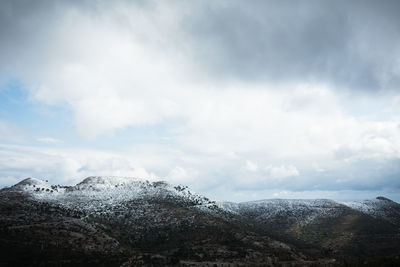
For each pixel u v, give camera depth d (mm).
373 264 195625
